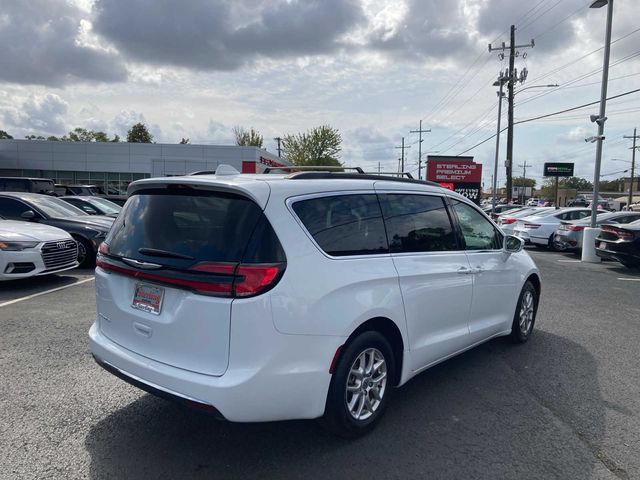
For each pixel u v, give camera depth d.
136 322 3.29
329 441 3.49
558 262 14.29
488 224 5.18
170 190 3.41
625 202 80.94
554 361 5.28
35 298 7.62
